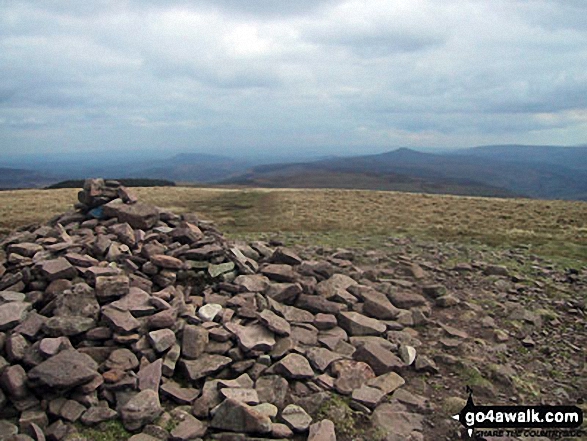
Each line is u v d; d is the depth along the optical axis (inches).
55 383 78.5
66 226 150.3
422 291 148.9
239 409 78.2
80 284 101.0
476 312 134.1
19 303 96.8
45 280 107.7
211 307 108.3
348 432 80.3
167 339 93.6
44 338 88.5
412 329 121.5
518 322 128.1
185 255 131.0
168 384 86.7
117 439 74.4
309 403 85.7
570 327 126.8
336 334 111.3
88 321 94.5
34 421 75.5
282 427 78.3
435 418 85.7
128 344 92.7
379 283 150.3
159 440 73.9
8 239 143.8
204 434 77.0
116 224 144.1
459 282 161.8
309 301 123.3
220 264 131.6
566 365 106.9
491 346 114.6
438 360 106.3
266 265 145.1
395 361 101.2
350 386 91.8
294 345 103.0
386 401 89.2
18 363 84.2
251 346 97.5
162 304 103.1
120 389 83.0
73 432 74.7
